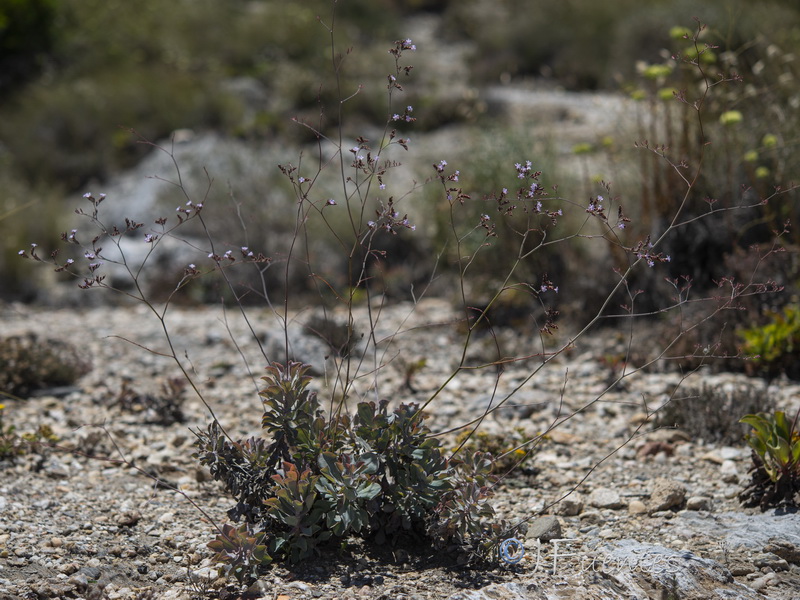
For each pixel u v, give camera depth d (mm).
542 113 13352
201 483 4176
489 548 3262
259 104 15625
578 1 17984
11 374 5602
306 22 19719
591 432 4789
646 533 3572
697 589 3059
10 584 3031
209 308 8539
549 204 7191
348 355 3471
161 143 13617
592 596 2979
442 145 11938
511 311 6988
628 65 14656
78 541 3430
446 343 6637
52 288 9531
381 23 22031
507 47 17594
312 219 9352
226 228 9508
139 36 18562
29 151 13461
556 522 3588
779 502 3736
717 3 13719
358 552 3363
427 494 3252
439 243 8305
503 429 4855
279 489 3133
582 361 6043
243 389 5754
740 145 6754
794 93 7641
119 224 10688
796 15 10742
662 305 6516
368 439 3301
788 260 6180
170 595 3070
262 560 3137
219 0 21562
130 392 5328
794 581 3150
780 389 5234
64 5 18812
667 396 5230
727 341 5707
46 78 16391
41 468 4207
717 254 6520
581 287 6828
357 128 14320
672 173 6664
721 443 4520
